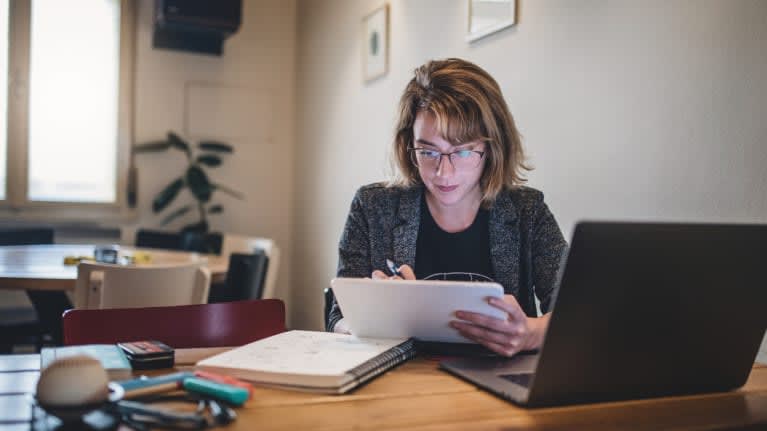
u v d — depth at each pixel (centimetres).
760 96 143
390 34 332
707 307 90
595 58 192
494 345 108
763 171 142
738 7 148
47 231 379
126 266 207
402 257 148
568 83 204
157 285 213
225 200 477
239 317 141
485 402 87
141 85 452
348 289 110
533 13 221
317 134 441
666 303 87
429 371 103
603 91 190
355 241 155
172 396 83
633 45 178
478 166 140
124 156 450
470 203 150
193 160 464
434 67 142
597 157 192
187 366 104
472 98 135
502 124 142
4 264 250
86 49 441
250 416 78
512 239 148
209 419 76
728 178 150
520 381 94
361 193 158
